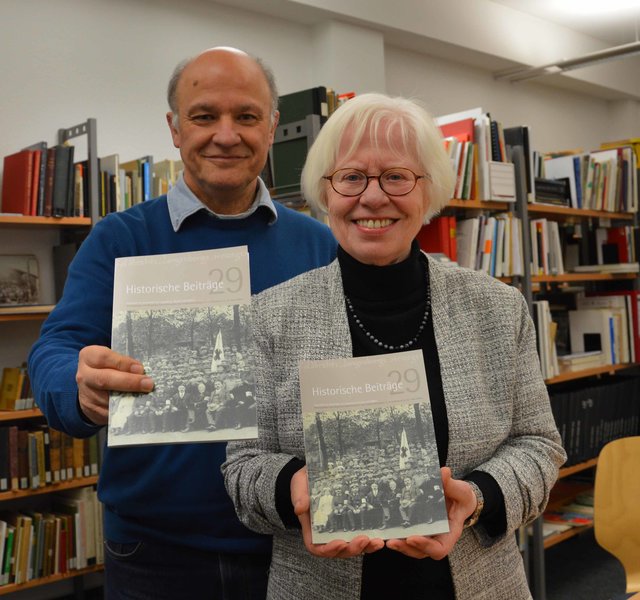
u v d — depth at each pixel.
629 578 1.89
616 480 1.93
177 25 4.06
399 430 0.99
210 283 1.03
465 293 1.19
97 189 3.15
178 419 0.98
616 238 4.11
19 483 3.04
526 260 3.43
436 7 5.27
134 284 1.03
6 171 3.20
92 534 3.24
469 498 0.99
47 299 3.53
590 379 4.24
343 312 1.16
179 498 1.43
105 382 0.98
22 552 3.05
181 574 1.45
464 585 1.08
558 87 7.12
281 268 1.57
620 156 4.25
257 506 1.09
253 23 4.45
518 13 6.04
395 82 5.45
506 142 3.52
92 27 3.70
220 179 1.47
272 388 1.15
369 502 0.97
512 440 1.17
